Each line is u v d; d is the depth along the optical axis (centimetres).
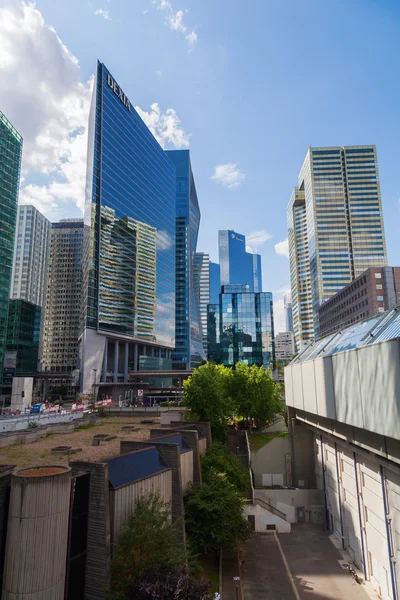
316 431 4559
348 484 3703
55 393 17050
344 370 2770
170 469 2936
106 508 2139
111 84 14575
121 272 14275
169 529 2288
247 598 2838
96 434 4881
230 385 7212
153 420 6594
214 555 3525
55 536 1864
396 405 1941
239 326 18275
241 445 6150
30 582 1767
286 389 5488
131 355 16162
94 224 12875
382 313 3331
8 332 17950
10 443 4216
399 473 2305
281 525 4288
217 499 3278
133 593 1927
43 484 1853
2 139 14700
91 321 12438
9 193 15025
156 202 17900
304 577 3206
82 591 2083
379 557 2961
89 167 14175
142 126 17062
